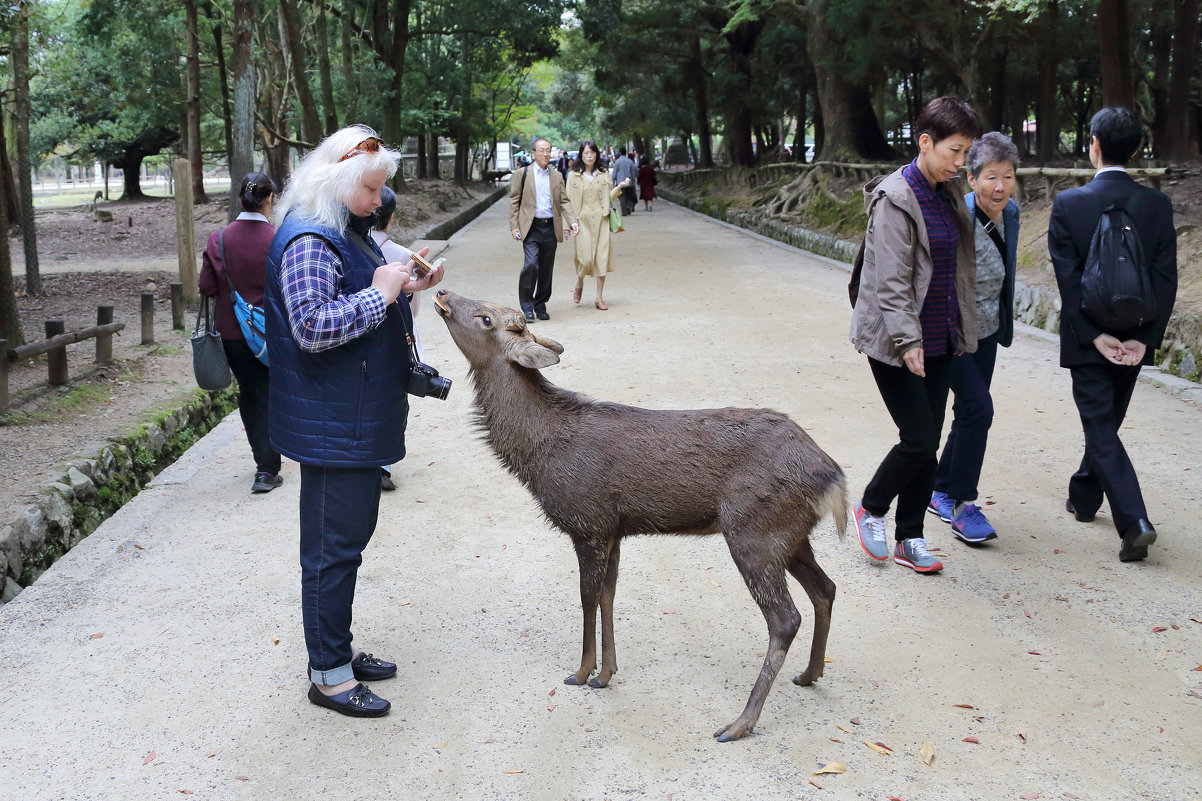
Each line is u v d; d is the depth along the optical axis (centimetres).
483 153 5781
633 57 3662
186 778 307
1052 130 2395
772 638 322
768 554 320
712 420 331
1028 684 355
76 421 675
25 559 491
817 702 346
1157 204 452
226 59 3009
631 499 329
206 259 543
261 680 366
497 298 1283
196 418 762
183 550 491
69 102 3638
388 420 329
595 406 341
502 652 387
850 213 1898
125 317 1144
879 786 297
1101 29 1608
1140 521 447
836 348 949
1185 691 349
